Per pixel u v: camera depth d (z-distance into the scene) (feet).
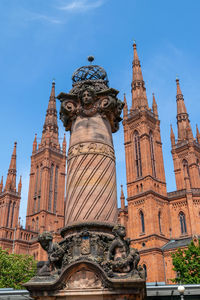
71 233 35.91
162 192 288.10
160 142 315.58
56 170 406.41
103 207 37.09
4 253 209.77
